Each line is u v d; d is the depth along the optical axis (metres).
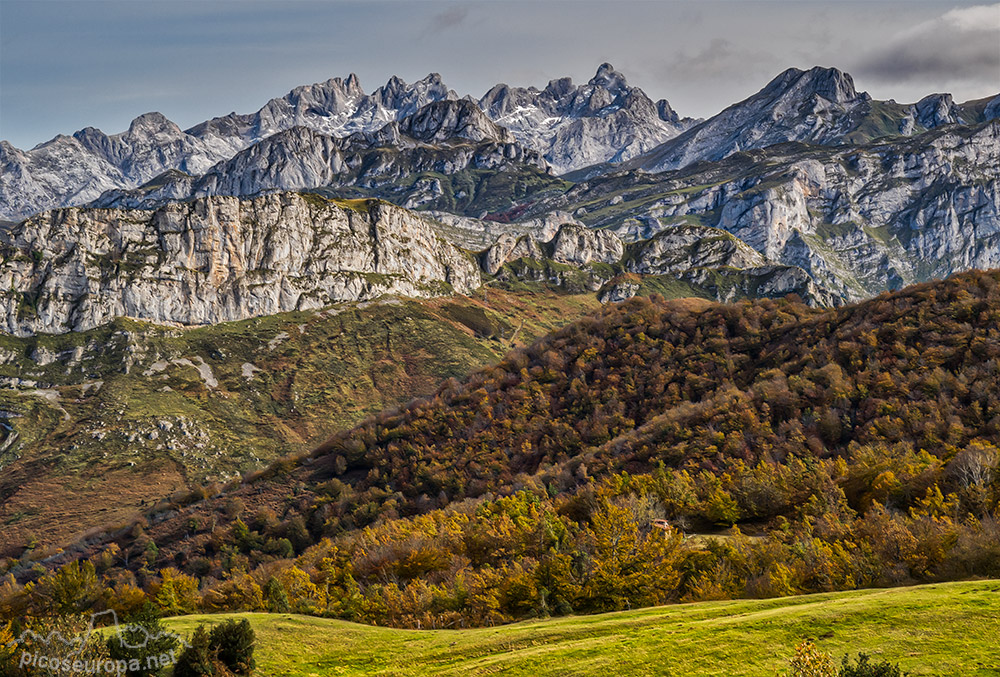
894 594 50.88
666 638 46.09
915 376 142.12
